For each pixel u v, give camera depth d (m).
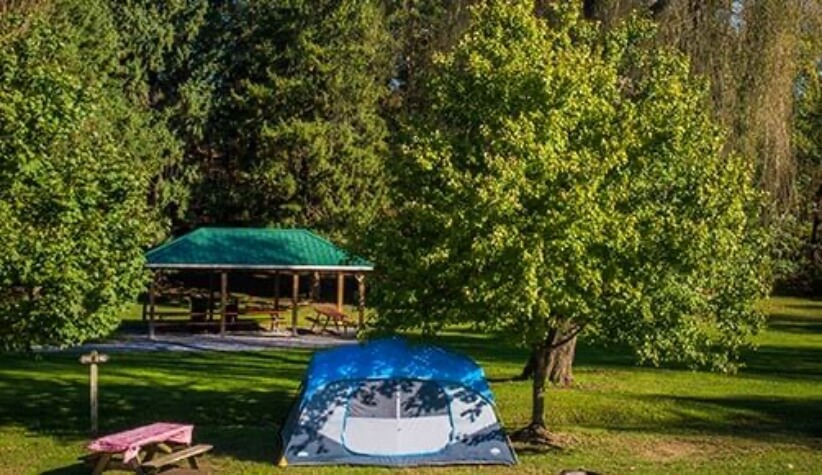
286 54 43.81
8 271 14.27
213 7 46.41
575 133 14.09
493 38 14.77
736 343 15.26
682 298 14.24
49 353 27.88
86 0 41.81
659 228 13.84
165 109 45.16
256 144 44.25
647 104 14.66
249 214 44.03
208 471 13.73
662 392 21.28
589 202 13.20
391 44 44.06
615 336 14.59
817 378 24.70
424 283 14.48
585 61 14.51
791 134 23.14
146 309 38.28
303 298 47.53
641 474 13.66
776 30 21.08
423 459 14.34
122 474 13.66
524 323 14.12
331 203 42.31
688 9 20.98
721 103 21.02
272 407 19.58
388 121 45.16
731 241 14.30
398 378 14.66
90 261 14.84
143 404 19.72
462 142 14.48
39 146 15.00
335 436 14.41
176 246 35.38
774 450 15.67
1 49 15.55
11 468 14.26
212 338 33.91
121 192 15.59
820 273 51.69
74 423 17.89
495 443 14.55
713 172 14.57
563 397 19.67
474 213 13.38
